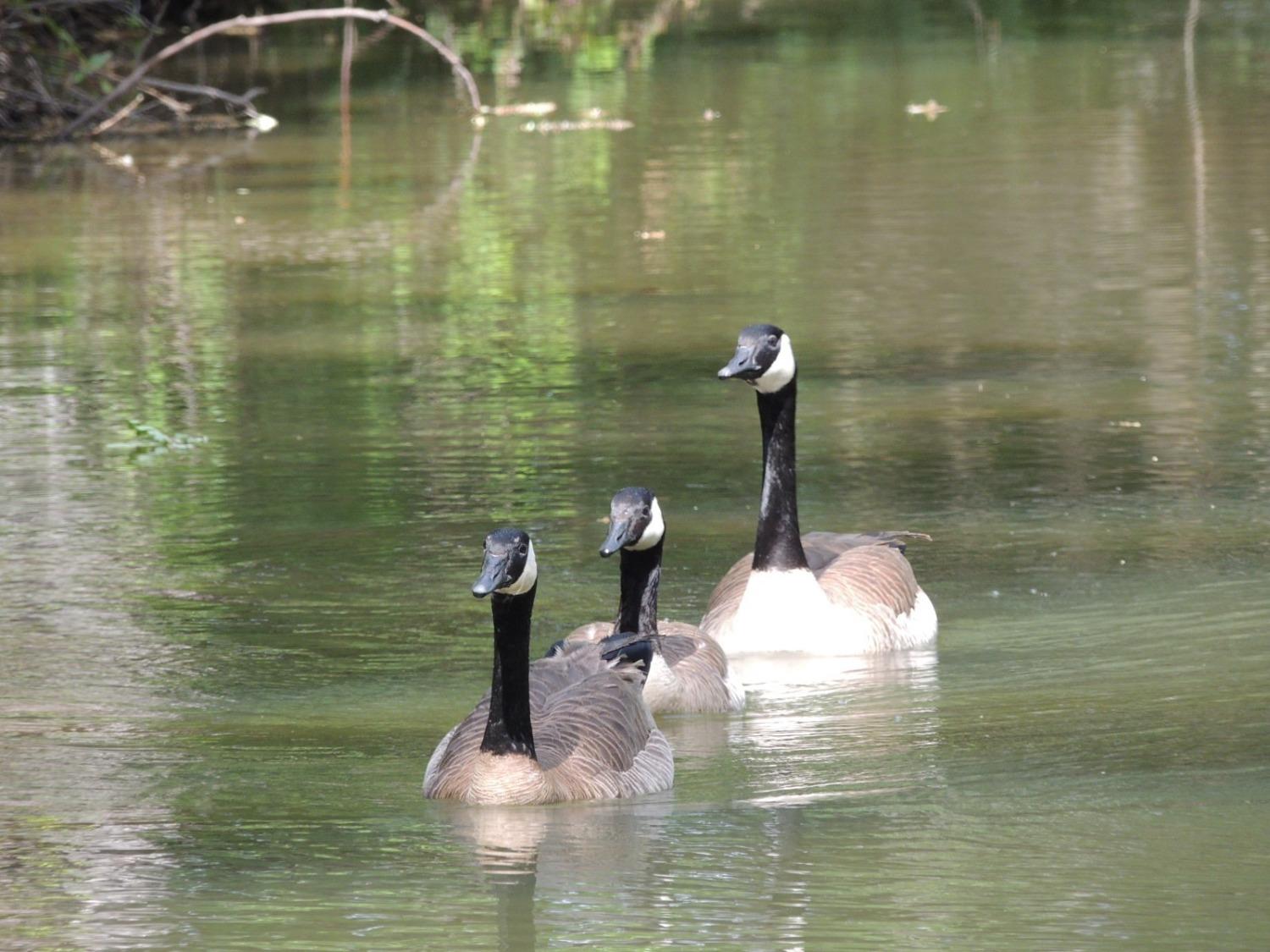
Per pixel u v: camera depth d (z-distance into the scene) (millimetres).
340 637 13367
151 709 11828
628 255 26672
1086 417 18922
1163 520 15812
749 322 22969
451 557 15164
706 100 39688
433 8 55281
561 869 9070
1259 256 25578
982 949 8094
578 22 52000
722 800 10148
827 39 48062
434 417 19359
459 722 11609
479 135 36625
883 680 12672
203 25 50031
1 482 17297
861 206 29297
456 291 24906
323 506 16547
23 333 23094
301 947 8211
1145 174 31047
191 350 22203
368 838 9570
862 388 20172
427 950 8164
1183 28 48594
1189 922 8359
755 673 13117
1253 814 9688
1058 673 12422
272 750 11047
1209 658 12508
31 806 10086
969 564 14883
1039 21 50625
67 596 14273
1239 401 19297
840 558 14258
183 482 17297
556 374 20938
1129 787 10164
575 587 14469
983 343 21891
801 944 8156
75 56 40062
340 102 40969
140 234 28859
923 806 9945
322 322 23453
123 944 8273
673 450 18234
